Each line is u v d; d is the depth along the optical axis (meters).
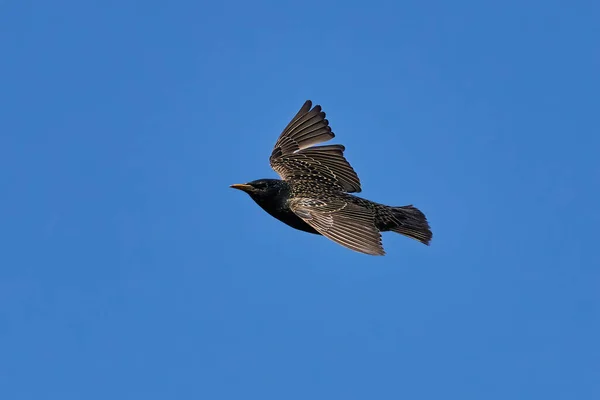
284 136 19.62
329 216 16.50
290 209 17.03
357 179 18.70
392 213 18.02
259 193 17.73
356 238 16.02
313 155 19.08
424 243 17.97
